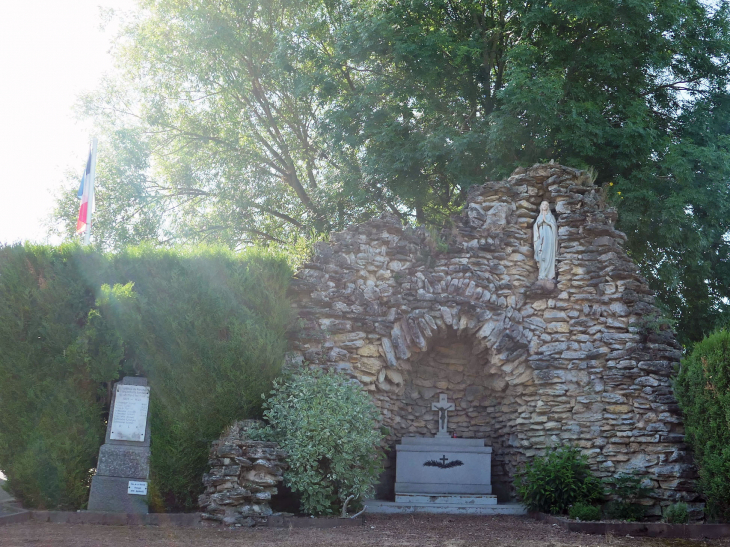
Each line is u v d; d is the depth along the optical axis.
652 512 10.30
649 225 15.77
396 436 12.08
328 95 17.95
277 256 10.73
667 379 10.87
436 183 18.55
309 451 8.92
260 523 8.47
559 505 10.32
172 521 8.45
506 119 15.41
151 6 20.14
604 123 15.88
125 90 20.58
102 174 19.69
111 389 9.57
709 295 17.67
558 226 12.09
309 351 10.70
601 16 15.88
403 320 11.39
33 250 9.88
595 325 11.48
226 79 19.94
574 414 11.23
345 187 17.88
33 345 9.41
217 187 20.64
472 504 11.09
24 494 9.14
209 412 9.31
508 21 17.84
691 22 16.64
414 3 16.98
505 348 11.55
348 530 8.43
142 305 9.64
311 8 20.00
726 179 15.81
